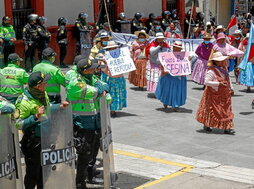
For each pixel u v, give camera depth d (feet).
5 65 65.92
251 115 47.21
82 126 27.27
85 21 74.90
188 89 59.82
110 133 28.04
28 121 23.61
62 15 75.51
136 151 36.17
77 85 26.84
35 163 24.71
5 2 68.08
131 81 59.41
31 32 66.59
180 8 95.91
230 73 71.61
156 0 90.84
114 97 45.50
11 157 22.16
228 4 112.78
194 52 58.75
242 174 31.35
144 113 47.91
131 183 29.73
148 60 55.36
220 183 29.71
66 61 76.18
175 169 32.24
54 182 23.98
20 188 23.12
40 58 68.08
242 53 53.36
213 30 75.46
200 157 34.86
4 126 21.65
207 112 40.27
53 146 23.77
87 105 27.20
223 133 40.88
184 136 40.06
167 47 53.57
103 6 80.23
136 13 82.58
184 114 47.44
